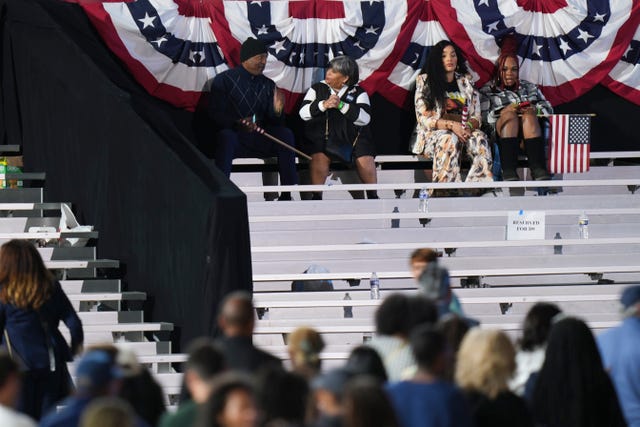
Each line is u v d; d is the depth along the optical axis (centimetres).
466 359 2620
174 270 4434
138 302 4553
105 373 2344
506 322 4791
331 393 2134
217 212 4256
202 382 2373
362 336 4631
